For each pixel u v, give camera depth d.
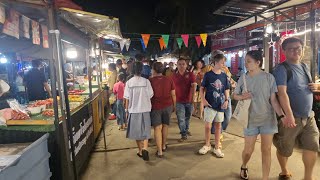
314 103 5.23
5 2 2.66
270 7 5.74
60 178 3.25
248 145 3.64
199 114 8.53
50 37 3.12
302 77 3.29
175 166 4.54
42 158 2.88
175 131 6.94
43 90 6.48
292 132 3.33
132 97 4.70
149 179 4.06
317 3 5.48
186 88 5.75
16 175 2.25
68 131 3.46
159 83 4.85
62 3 3.20
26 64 10.99
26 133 3.17
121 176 4.19
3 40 4.18
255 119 3.41
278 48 8.12
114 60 19.56
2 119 3.15
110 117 8.80
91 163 4.75
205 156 4.96
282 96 3.20
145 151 4.79
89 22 4.21
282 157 3.72
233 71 12.34
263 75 3.35
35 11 3.21
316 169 4.10
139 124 4.68
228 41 12.78
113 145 5.80
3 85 4.11
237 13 6.57
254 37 9.52
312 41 5.65
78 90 7.13
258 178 3.96
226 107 4.84
